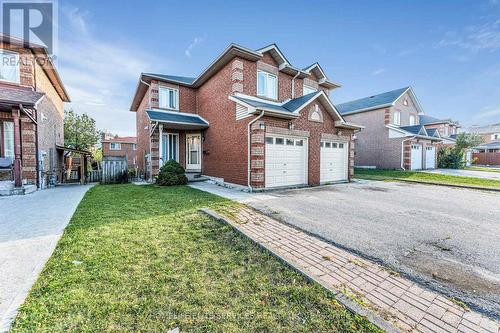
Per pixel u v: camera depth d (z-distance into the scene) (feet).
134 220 17.61
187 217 18.39
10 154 34.91
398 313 8.02
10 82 34.04
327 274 10.50
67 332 6.79
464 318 7.86
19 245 12.96
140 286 9.16
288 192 31.94
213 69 41.22
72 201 25.13
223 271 10.53
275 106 38.14
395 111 73.72
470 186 38.58
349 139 45.37
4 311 7.63
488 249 13.47
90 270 10.29
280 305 8.22
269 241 14.10
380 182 45.32
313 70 51.80
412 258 12.27
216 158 42.04
